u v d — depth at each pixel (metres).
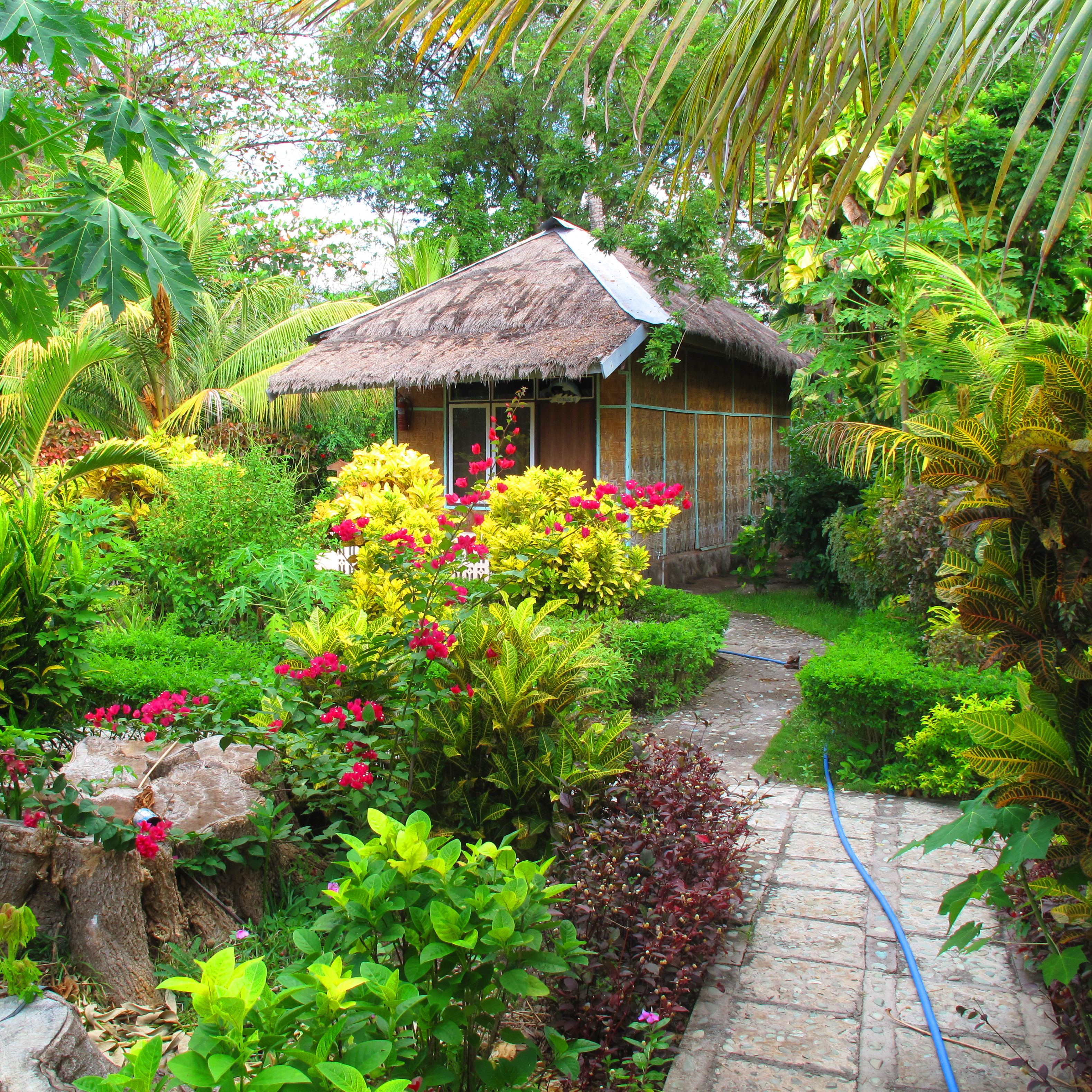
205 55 17.89
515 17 2.48
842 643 6.45
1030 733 2.49
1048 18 2.16
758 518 13.47
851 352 8.57
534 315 10.71
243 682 4.13
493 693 3.90
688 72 7.45
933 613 6.33
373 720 3.73
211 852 3.37
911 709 5.18
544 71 9.77
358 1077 1.45
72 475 8.23
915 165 2.14
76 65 3.99
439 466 11.95
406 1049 1.86
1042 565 2.63
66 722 5.03
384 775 3.86
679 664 6.84
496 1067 2.10
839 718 5.55
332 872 3.79
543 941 2.49
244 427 14.19
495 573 4.50
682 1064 2.83
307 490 14.49
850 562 9.29
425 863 2.08
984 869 3.66
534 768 3.86
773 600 11.23
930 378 8.55
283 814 3.81
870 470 9.51
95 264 3.92
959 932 2.58
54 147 4.39
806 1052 2.88
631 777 3.90
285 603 6.93
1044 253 1.83
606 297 10.51
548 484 8.23
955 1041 2.93
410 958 1.99
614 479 10.80
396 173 21.77
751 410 14.74
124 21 16.89
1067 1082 2.66
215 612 7.23
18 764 3.14
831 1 2.21
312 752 3.66
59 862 2.99
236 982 1.57
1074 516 2.56
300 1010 1.68
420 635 3.86
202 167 4.21
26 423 9.45
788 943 3.55
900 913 3.75
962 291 7.14
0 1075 2.06
